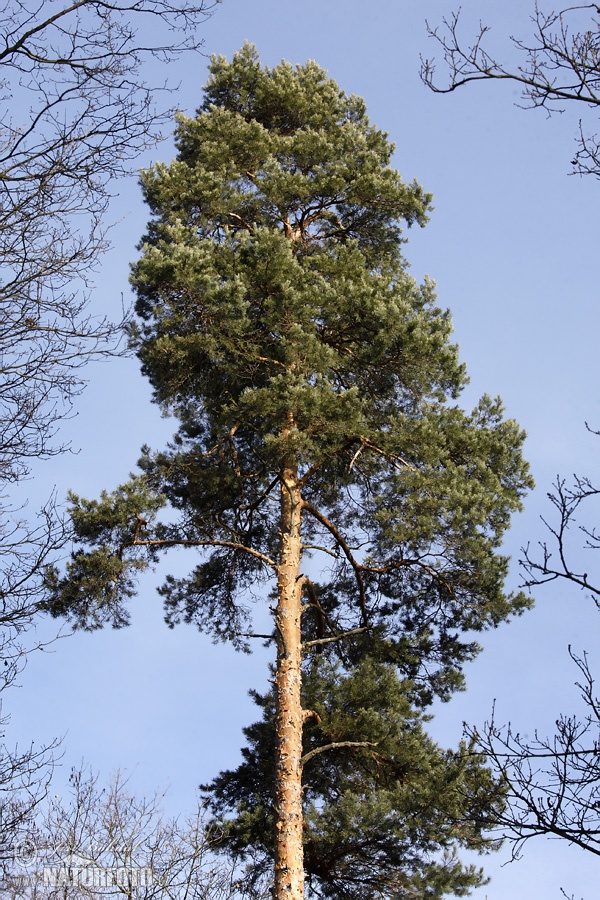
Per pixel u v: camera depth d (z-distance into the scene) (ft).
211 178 54.65
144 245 54.54
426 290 50.03
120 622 46.39
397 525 45.27
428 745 45.65
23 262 25.94
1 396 26.27
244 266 48.06
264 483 51.78
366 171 56.29
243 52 62.69
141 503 46.32
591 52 23.70
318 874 43.86
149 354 46.98
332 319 49.11
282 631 45.19
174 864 45.75
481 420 51.31
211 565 52.21
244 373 48.19
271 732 48.24
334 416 44.55
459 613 48.57
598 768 24.57
